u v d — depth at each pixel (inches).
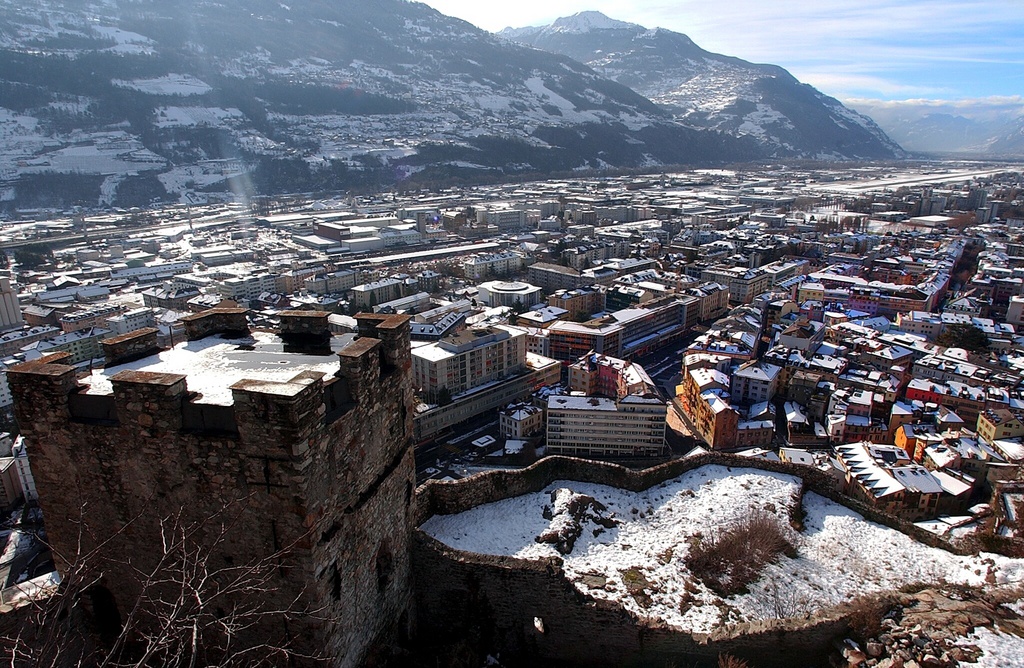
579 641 1707.7
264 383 1125.7
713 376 6973.4
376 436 1416.1
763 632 1683.1
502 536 2100.1
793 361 7465.6
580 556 2090.3
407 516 1627.7
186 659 1310.3
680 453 6417.3
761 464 2733.8
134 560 1275.8
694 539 2228.1
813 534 2410.2
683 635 1668.3
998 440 5620.1
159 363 1413.6
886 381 6840.6
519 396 7667.3
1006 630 1700.3
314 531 1176.2
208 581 1252.5
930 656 1585.9
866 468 5123.0
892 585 2143.2
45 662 1234.6
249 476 1147.3
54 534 1307.8
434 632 1734.7
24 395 1211.9
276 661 1267.2
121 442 1195.9
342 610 1315.2
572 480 2476.6
